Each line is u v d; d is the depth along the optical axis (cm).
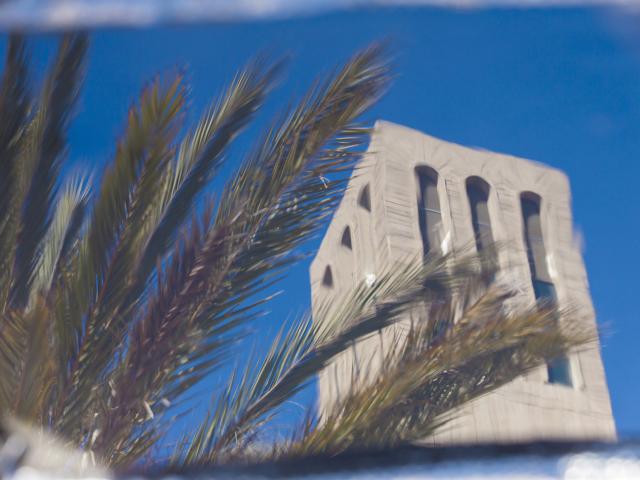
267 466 165
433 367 627
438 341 654
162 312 621
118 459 578
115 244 622
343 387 635
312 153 675
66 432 573
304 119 676
